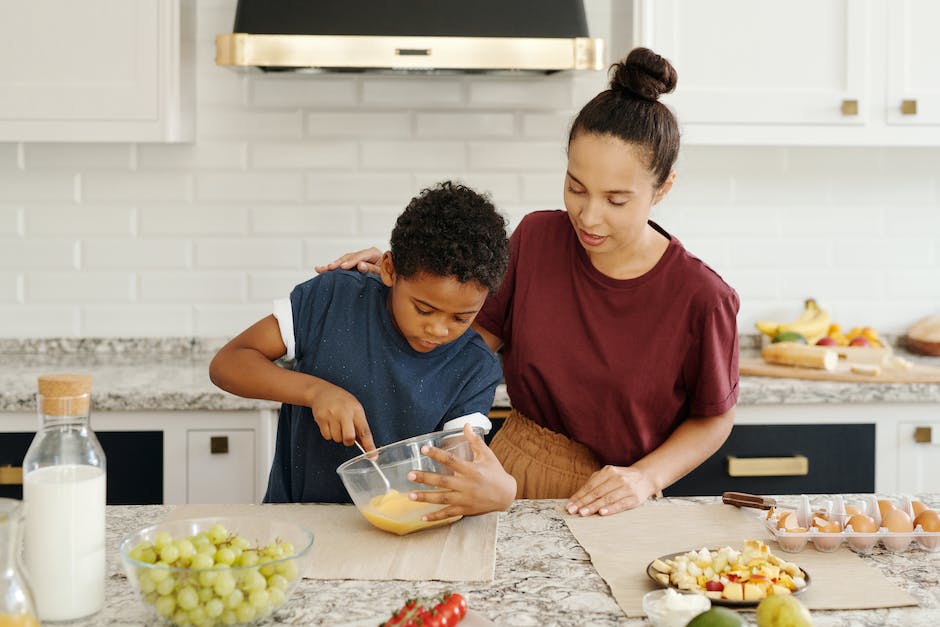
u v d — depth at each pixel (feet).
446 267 4.85
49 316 10.37
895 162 10.80
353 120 10.36
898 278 10.90
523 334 6.48
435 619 3.57
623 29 10.34
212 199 10.36
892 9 9.45
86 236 10.33
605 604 4.04
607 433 6.45
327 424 5.12
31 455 3.90
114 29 9.16
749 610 3.90
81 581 3.84
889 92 9.52
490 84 10.38
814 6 9.39
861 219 10.82
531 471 6.56
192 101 10.11
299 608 3.97
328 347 5.77
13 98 9.15
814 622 3.85
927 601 4.07
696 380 6.33
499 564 4.50
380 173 10.42
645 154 5.56
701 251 10.75
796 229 10.78
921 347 10.52
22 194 10.25
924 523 4.65
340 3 8.89
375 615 3.90
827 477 9.12
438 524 4.93
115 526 4.99
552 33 8.91
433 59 8.81
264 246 10.42
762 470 8.99
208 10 10.18
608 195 5.64
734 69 9.39
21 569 3.27
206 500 8.70
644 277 6.22
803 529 4.71
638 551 4.65
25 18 9.11
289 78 10.28
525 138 10.44
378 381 5.72
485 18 8.91
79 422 3.95
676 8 9.32
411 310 5.13
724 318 6.21
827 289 10.87
